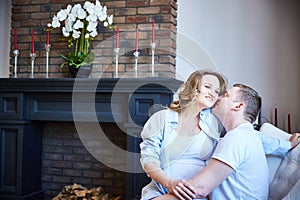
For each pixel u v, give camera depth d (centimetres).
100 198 286
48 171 320
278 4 314
